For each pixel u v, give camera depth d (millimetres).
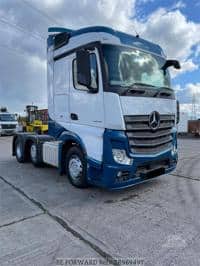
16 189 5746
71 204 4770
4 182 6340
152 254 3068
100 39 4742
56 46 5977
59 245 3305
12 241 3416
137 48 5203
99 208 4555
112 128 4574
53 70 6121
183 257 2994
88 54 4766
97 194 5320
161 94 5242
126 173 4652
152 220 4008
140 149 4777
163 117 5246
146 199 4980
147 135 4871
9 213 4371
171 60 5773
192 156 10180
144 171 4953
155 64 5477
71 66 5457
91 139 4973
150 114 4926
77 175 5629
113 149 4559
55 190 5625
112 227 3795
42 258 3014
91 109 4957
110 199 5016
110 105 4570
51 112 6309
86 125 5109
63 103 5797
